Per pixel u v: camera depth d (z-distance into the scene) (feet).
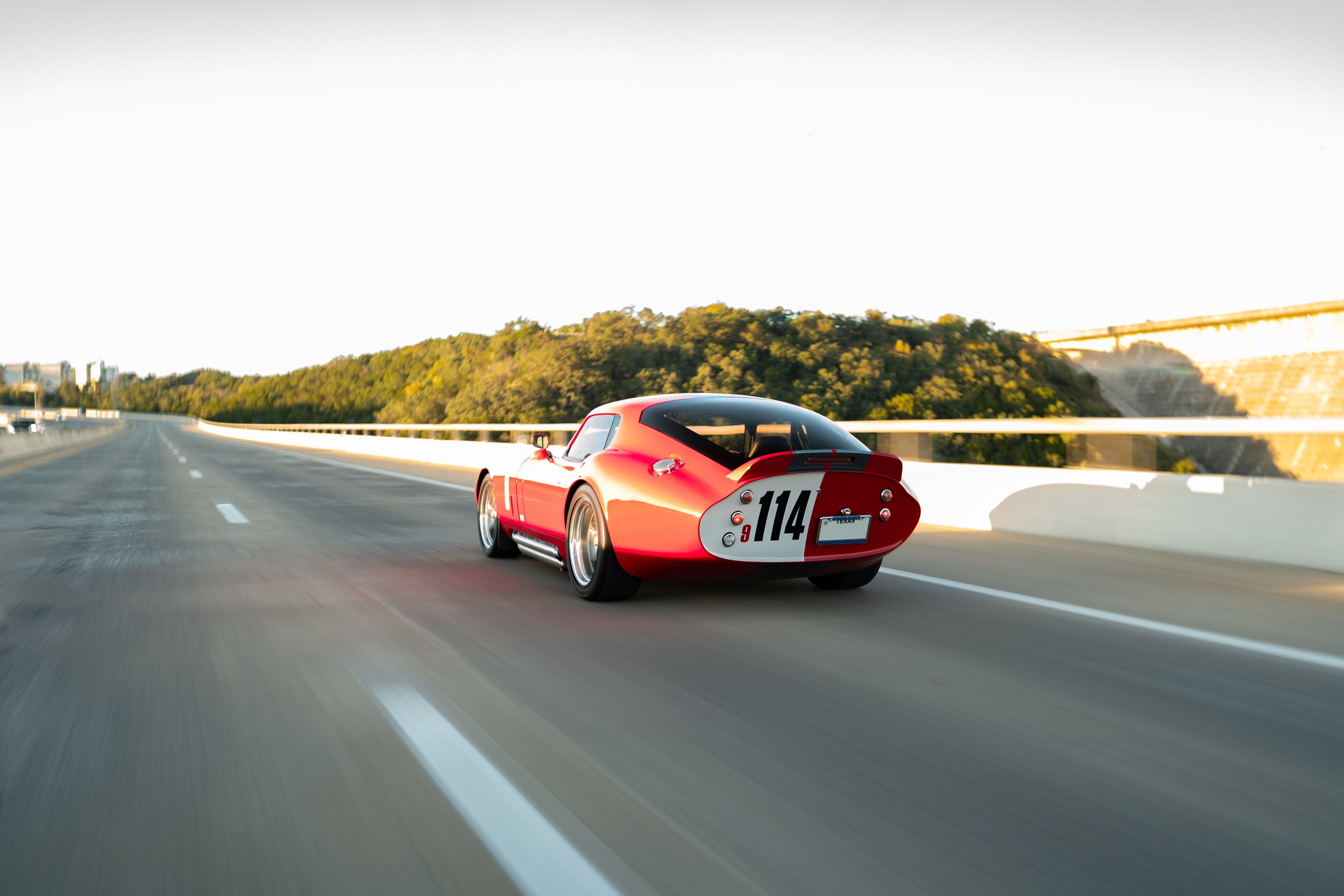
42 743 9.30
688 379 178.70
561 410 190.80
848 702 10.68
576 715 10.16
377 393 374.43
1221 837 7.18
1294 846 7.02
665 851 6.87
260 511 35.35
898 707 10.50
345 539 26.76
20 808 7.69
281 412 433.89
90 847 6.96
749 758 8.82
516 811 7.59
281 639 13.92
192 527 29.78
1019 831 7.23
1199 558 21.72
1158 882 6.44
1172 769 8.62
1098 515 24.64
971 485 28.40
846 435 17.12
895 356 165.17
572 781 8.24
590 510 16.94
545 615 15.76
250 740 9.35
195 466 74.54
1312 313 172.45
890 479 15.99
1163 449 111.34
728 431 16.51
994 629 14.58
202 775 8.40
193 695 10.98
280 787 8.12
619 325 201.67
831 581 17.81
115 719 10.08
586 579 17.13
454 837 7.11
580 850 6.88
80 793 8.00
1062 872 6.56
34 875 6.52
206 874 6.53
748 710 10.35
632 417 17.21
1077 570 20.13
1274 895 6.26
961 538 25.64
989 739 9.40
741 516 15.19
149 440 187.93
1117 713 10.28
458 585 18.92
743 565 15.38
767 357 177.47
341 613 15.92
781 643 13.65
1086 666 12.30
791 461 14.93
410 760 8.79
